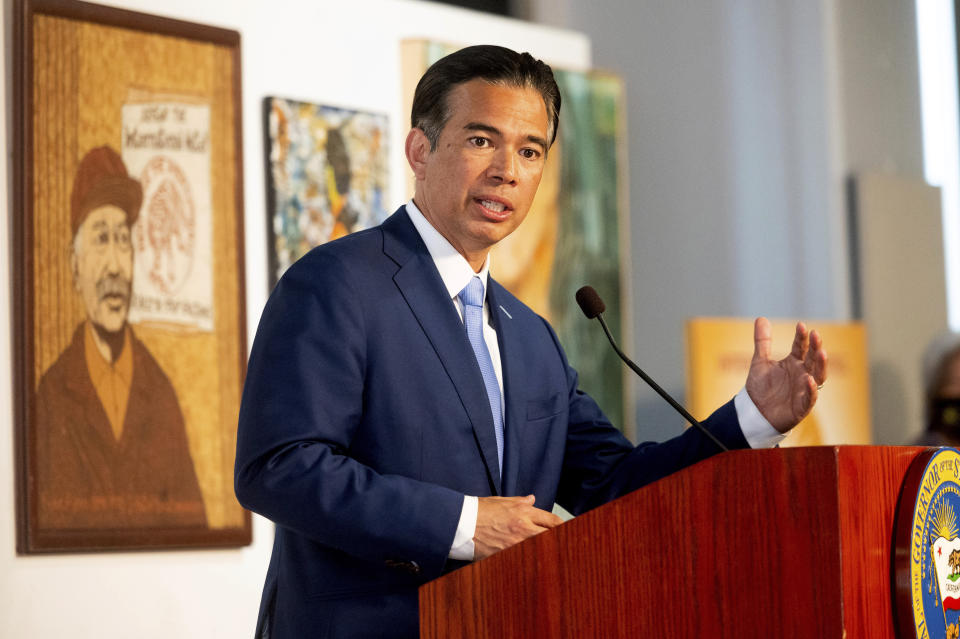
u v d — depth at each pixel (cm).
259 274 1277
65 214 1149
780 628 423
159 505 1180
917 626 438
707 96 1886
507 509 522
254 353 572
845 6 1997
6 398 1116
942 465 469
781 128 1938
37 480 1114
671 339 1816
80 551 1132
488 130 596
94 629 1137
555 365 640
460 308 616
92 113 1170
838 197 1955
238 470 550
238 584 1229
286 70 1301
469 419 579
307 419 541
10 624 1096
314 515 518
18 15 1127
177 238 1213
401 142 1369
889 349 1978
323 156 1306
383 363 568
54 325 1136
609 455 646
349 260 584
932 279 2048
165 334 1200
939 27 2097
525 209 609
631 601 455
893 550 443
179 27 1223
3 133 1127
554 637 469
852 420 1739
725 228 1881
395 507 517
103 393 1159
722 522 439
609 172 1572
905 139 2061
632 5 1836
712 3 1903
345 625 544
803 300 1934
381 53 1366
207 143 1237
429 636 498
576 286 1527
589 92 1564
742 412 597
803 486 424
